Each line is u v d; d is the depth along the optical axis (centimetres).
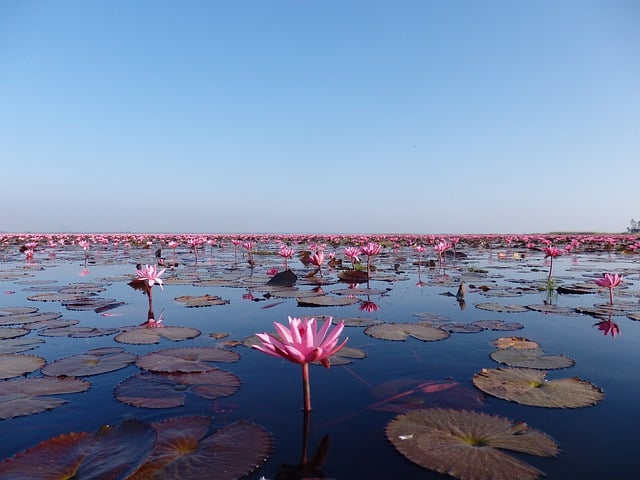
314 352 212
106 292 710
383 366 312
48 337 400
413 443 194
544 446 190
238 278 891
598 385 272
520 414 227
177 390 261
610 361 323
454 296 657
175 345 370
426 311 530
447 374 293
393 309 544
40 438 201
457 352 347
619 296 656
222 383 273
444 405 240
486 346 365
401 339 387
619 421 218
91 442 185
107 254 1803
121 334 406
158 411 231
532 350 349
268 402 245
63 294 683
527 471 171
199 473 169
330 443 196
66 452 177
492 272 1037
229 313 522
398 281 849
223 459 179
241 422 214
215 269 1112
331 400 247
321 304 576
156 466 174
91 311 540
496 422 213
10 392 257
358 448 192
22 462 170
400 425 211
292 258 1594
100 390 263
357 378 286
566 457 182
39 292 707
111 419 221
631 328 436
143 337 396
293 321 226
